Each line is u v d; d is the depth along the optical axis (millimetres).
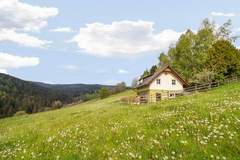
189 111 23094
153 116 24969
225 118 17875
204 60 96562
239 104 22500
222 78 83062
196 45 104312
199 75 86125
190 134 15836
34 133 29891
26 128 41938
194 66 103562
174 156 12992
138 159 13523
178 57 108125
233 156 11938
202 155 12453
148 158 13516
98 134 20953
